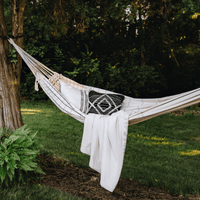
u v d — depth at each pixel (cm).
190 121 1096
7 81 362
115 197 315
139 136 759
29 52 1298
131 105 411
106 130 278
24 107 1262
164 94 1747
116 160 270
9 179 313
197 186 353
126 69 1631
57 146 540
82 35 1524
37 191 303
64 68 1587
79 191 324
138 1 602
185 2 752
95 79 1467
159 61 1739
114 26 1565
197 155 555
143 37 1590
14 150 308
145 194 329
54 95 353
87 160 458
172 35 1530
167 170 432
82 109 388
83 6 563
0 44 353
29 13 585
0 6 351
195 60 1675
